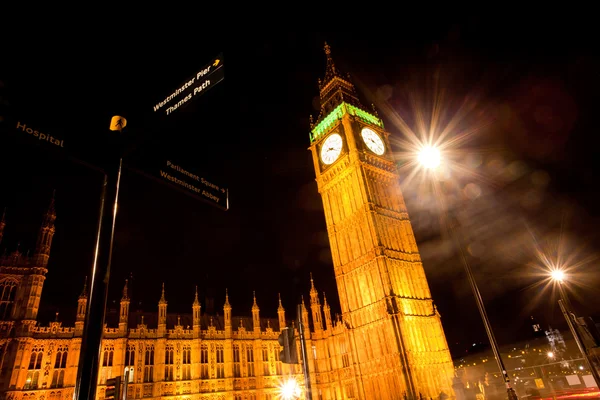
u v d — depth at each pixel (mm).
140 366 58406
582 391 38406
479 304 18422
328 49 94750
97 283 5117
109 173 5801
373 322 63250
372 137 79875
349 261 70688
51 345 52656
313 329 79750
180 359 62781
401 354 57188
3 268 52938
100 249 5336
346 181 75688
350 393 68312
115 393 16656
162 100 6668
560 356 98438
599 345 19891
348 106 80875
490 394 38312
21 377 48312
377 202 72188
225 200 9055
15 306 51719
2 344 49250
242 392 66625
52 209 59094
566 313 22453
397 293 63844
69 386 50844
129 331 59750
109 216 5578
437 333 64438
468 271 19156
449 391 58625
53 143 5109
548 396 37469
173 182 7590
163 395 58594
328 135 81438
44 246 56219
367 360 62750
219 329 72438
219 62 6910
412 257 71062
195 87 6922
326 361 74500
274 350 74000
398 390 56656
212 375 64562
